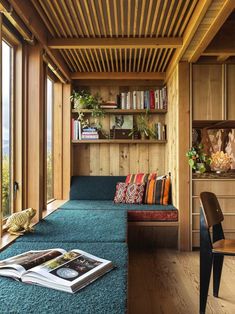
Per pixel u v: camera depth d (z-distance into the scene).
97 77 3.89
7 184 2.45
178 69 3.23
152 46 2.77
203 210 1.99
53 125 3.99
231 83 3.25
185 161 3.23
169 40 2.74
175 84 3.40
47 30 2.71
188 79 3.23
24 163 2.58
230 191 3.22
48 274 1.26
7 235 2.06
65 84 3.98
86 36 2.76
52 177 4.00
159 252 3.20
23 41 2.56
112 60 3.49
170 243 3.30
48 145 3.80
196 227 3.24
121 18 2.40
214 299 2.17
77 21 2.46
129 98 3.99
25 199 2.59
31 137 2.63
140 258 3.02
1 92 2.12
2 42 2.31
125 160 4.16
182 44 2.73
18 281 1.27
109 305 1.07
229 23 2.90
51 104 3.93
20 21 2.20
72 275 1.28
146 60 3.54
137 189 3.67
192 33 2.44
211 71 3.25
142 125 4.12
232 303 2.11
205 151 3.75
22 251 1.70
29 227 2.17
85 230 2.24
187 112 3.23
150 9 2.24
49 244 1.86
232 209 3.21
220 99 3.25
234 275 2.62
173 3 2.15
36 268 1.30
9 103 2.50
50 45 2.77
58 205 3.52
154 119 4.13
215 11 2.11
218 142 3.78
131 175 3.96
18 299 1.11
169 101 3.80
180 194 3.23
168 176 3.80
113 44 2.75
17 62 2.54
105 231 2.21
